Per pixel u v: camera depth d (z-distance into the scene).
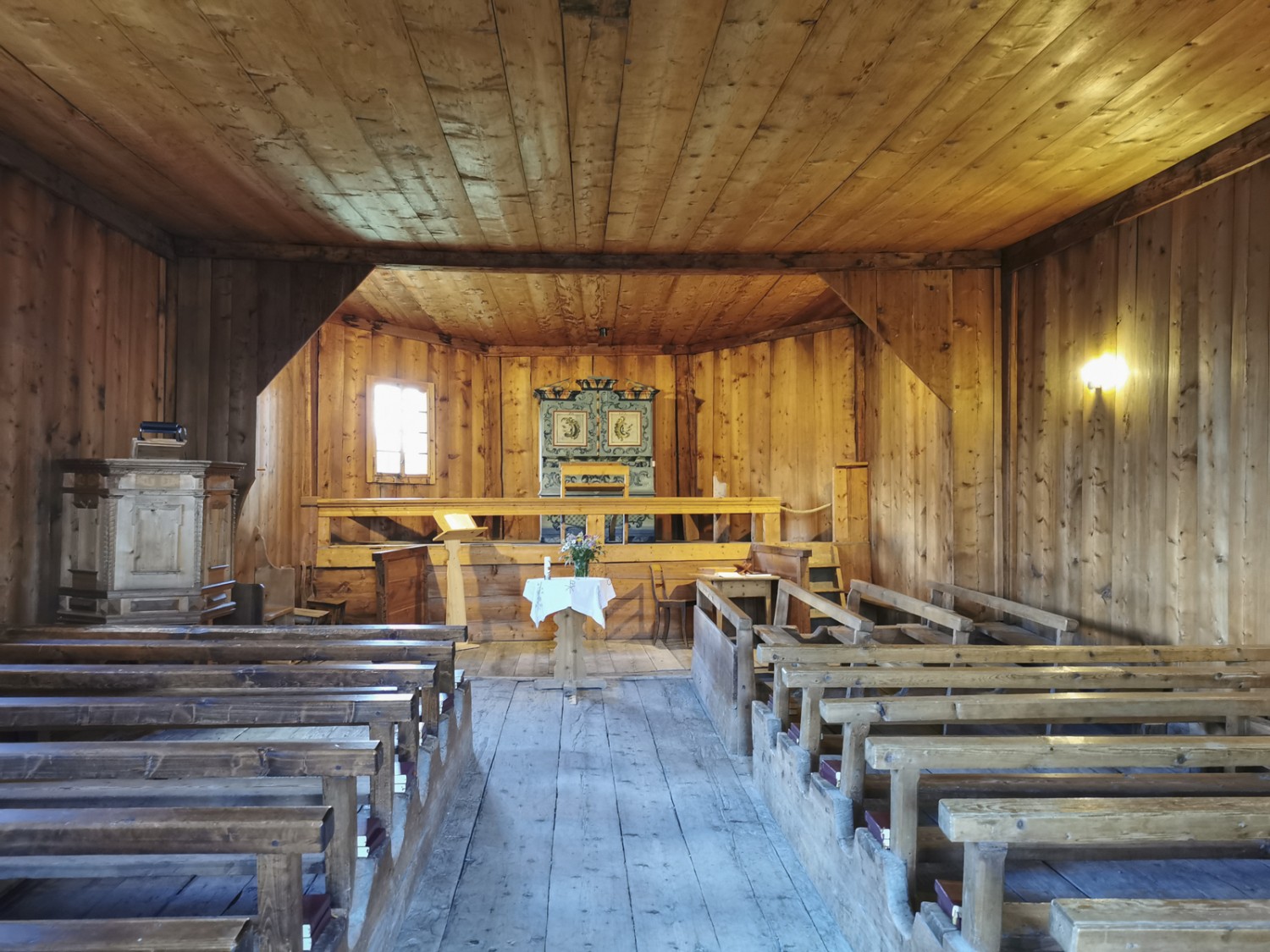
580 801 3.85
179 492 4.65
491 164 4.47
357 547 7.89
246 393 5.87
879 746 2.22
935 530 7.20
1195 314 4.41
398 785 2.87
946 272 6.25
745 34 3.17
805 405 9.43
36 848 1.68
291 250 5.89
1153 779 2.72
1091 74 3.50
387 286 7.88
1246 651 3.68
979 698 2.60
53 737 3.95
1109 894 2.35
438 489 10.02
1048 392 5.71
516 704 5.57
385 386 9.38
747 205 5.16
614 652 7.36
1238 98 3.74
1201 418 4.37
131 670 3.04
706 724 5.11
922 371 6.20
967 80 3.56
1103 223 5.09
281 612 6.57
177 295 5.83
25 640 3.90
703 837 3.46
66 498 4.59
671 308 8.80
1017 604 5.30
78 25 3.12
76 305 4.79
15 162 4.19
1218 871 2.48
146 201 5.09
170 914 2.31
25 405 4.37
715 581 7.23
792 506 9.48
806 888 3.02
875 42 3.24
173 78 3.53
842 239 5.88
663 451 10.85
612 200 5.05
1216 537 4.27
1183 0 2.95
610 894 2.96
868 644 3.92
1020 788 2.67
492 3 2.96
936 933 1.99
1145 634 4.78
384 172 4.59
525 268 6.16
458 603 7.55
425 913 2.83
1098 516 5.19
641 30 3.14
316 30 3.14
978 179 4.72
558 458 10.09
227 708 2.45
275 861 1.76
